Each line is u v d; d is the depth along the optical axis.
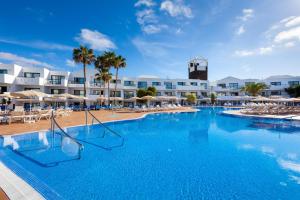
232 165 6.75
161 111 30.94
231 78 59.41
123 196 4.62
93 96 40.69
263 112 22.58
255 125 16.48
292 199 4.52
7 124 13.61
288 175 5.88
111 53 37.44
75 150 8.46
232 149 8.88
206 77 73.19
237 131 13.73
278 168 6.46
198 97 54.75
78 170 6.17
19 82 32.62
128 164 6.77
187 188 5.04
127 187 5.07
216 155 7.93
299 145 9.64
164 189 4.99
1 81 29.31
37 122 14.96
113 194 4.71
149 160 7.24
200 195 4.70
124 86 47.09
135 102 42.75
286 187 5.10
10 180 4.60
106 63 37.22
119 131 13.58
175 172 6.09
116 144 9.74
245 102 55.25
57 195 4.62
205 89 56.31
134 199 4.50
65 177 5.61
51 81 36.72
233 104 53.47
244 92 55.84
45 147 8.80
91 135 11.94
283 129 14.33
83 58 33.22
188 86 54.41
